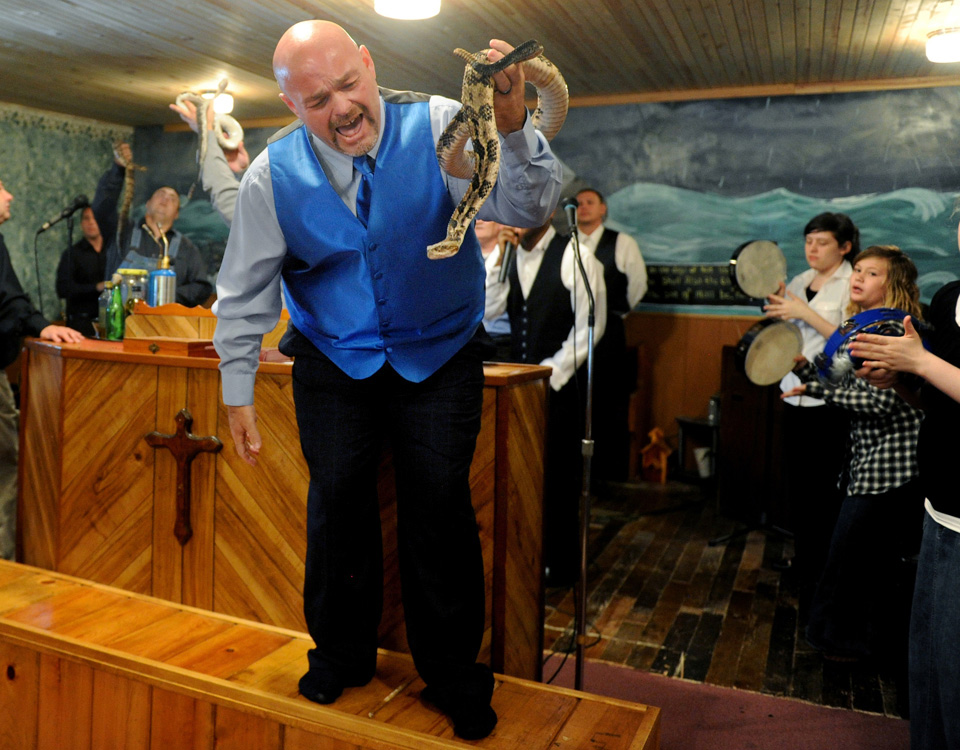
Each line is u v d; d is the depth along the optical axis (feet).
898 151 19.35
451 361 6.21
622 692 9.84
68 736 7.37
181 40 15.94
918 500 10.05
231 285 6.14
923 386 5.61
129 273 10.71
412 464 6.14
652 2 13.25
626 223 21.74
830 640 10.65
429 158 5.76
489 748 5.94
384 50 15.97
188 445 8.38
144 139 26.91
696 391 21.59
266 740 6.48
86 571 9.28
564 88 5.20
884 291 10.29
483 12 13.69
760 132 20.42
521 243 13.05
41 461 9.70
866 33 15.10
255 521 8.23
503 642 7.47
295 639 7.61
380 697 6.56
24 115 23.97
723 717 9.30
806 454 13.17
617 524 17.19
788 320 12.78
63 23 14.96
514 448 7.52
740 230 20.81
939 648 5.24
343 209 5.81
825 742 8.80
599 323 12.76
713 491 20.10
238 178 10.66
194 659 7.10
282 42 5.21
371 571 6.61
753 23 14.49
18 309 11.36
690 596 13.14
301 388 6.41
